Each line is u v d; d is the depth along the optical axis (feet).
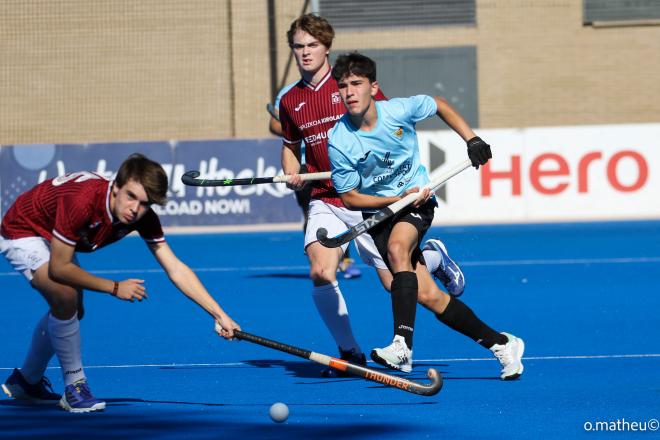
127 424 57.41
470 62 266.98
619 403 61.46
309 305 113.80
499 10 266.98
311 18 76.69
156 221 59.67
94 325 101.50
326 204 76.89
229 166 208.85
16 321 106.73
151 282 138.21
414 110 67.97
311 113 77.05
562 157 212.43
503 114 269.03
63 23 263.49
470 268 147.43
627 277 134.41
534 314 104.17
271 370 76.38
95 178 59.36
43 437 54.29
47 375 74.59
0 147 205.67
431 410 60.34
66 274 56.85
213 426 56.65
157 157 208.64
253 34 261.65
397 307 65.31
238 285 132.67
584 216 212.84
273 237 196.95
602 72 269.23
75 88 264.72
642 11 268.41
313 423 57.11
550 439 52.85
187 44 262.88
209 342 90.48
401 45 265.34
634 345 84.64
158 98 264.31
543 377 70.74
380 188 69.51
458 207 212.84
